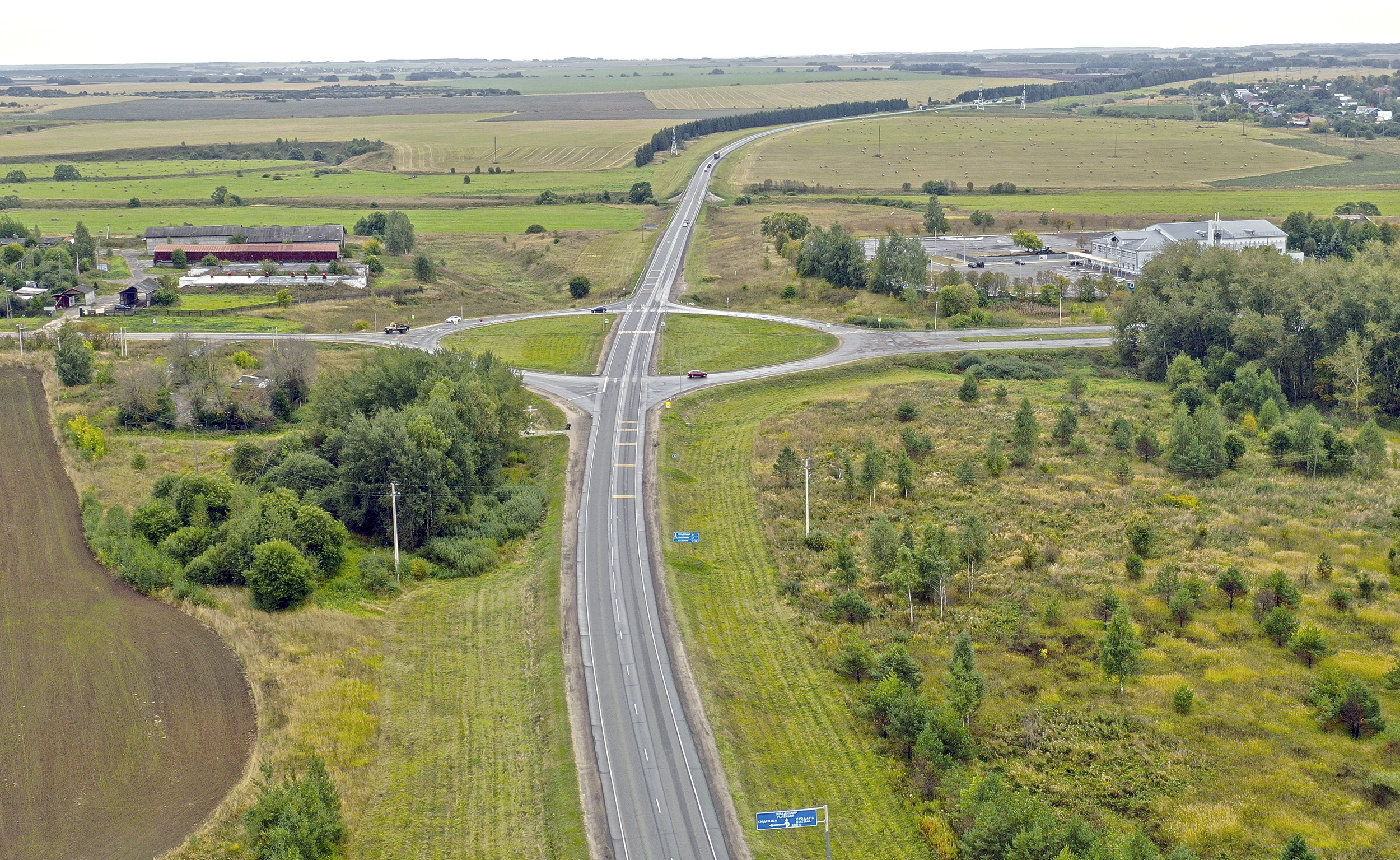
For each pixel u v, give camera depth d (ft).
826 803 283.59
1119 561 407.23
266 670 334.85
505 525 450.71
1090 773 289.12
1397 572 387.75
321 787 269.44
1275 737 299.79
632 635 362.74
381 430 442.09
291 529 400.06
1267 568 395.96
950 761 288.92
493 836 271.28
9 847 261.24
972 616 371.76
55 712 313.12
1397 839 259.80
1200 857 257.75
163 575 387.14
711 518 462.60
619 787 287.69
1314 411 523.70
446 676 342.03
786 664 347.97
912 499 476.54
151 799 278.67
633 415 584.40
